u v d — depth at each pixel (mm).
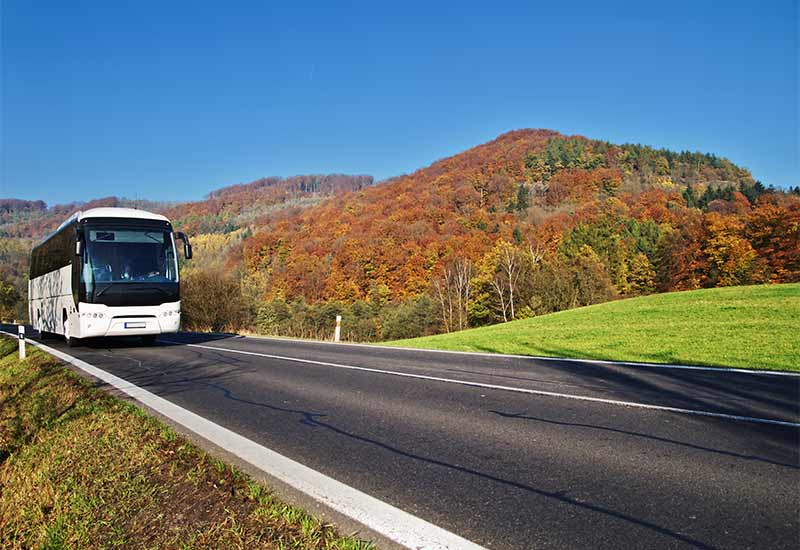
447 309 57406
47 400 8578
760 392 7387
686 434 5371
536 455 4836
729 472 4293
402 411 6695
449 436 5527
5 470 6148
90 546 3816
